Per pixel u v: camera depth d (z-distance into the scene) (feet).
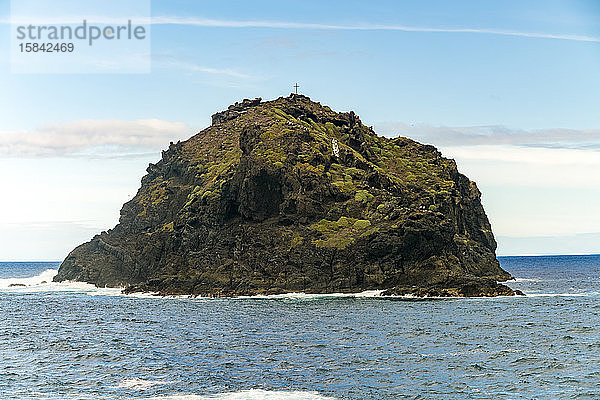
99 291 601.21
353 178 597.93
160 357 260.01
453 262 512.22
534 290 596.29
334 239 520.42
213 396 198.18
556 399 193.36
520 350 266.36
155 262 601.62
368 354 260.62
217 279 534.78
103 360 255.70
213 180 646.33
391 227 504.84
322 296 491.72
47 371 236.02
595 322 348.18
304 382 215.10
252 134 620.49
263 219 565.94
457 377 220.64
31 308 469.16
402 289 486.38
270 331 325.21
